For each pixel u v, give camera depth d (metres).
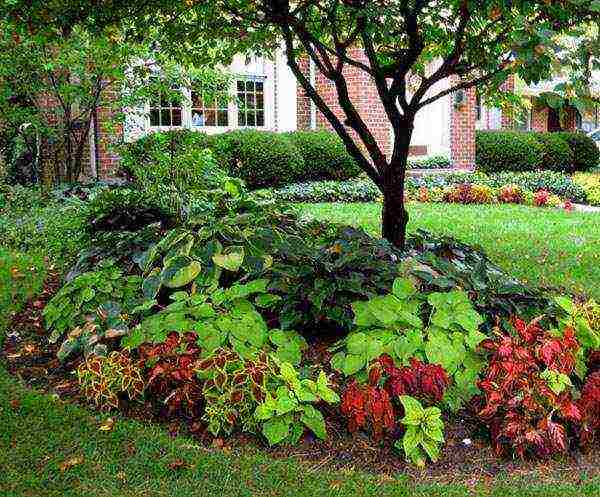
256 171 14.70
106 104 11.58
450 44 6.85
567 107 4.15
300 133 16.02
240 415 3.92
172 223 7.27
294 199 14.43
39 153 11.83
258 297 4.69
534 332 4.16
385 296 4.46
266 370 4.00
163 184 9.04
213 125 16.19
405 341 4.22
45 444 3.78
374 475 3.59
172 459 3.66
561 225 11.39
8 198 10.20
